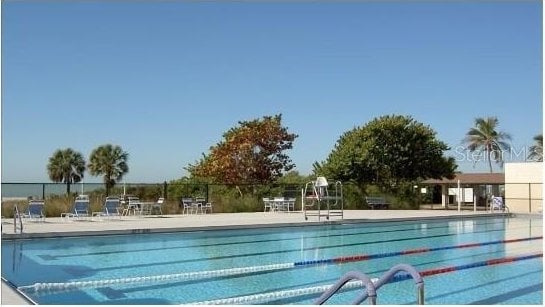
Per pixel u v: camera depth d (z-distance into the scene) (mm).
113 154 49906
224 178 38875
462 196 44906
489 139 58750
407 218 23156
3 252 12961
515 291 9070
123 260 12102
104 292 8820
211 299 8383
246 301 8180
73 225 17359
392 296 8531
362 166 37406
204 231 17297
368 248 14672
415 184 33688
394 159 37844
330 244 15445
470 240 16766
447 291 9031
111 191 24469
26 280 9688
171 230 16734
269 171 39875
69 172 53281
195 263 11781
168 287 9250
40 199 21656
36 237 14680
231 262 11977
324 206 29125
